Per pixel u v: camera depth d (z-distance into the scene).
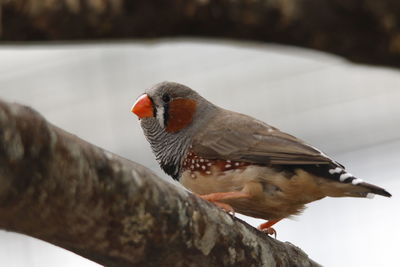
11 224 6.07
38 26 8.12
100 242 6.59
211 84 16.42
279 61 16.22
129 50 16.89
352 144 15.47
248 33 8.41
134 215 6.59
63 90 17.12
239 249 7.61
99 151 6.30
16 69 17.45
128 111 16.70
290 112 15.95
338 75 15.80
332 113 15.73
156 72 16.77
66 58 17.23
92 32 8.25
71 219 6.24
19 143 5.60
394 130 15.33
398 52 8.35
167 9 8.21
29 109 5.71
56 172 5.91
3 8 8.00
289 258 8.29
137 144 16.48
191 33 8.42
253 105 16.12
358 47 8.38
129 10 8.17
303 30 8.31
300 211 10.02
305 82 16.00
